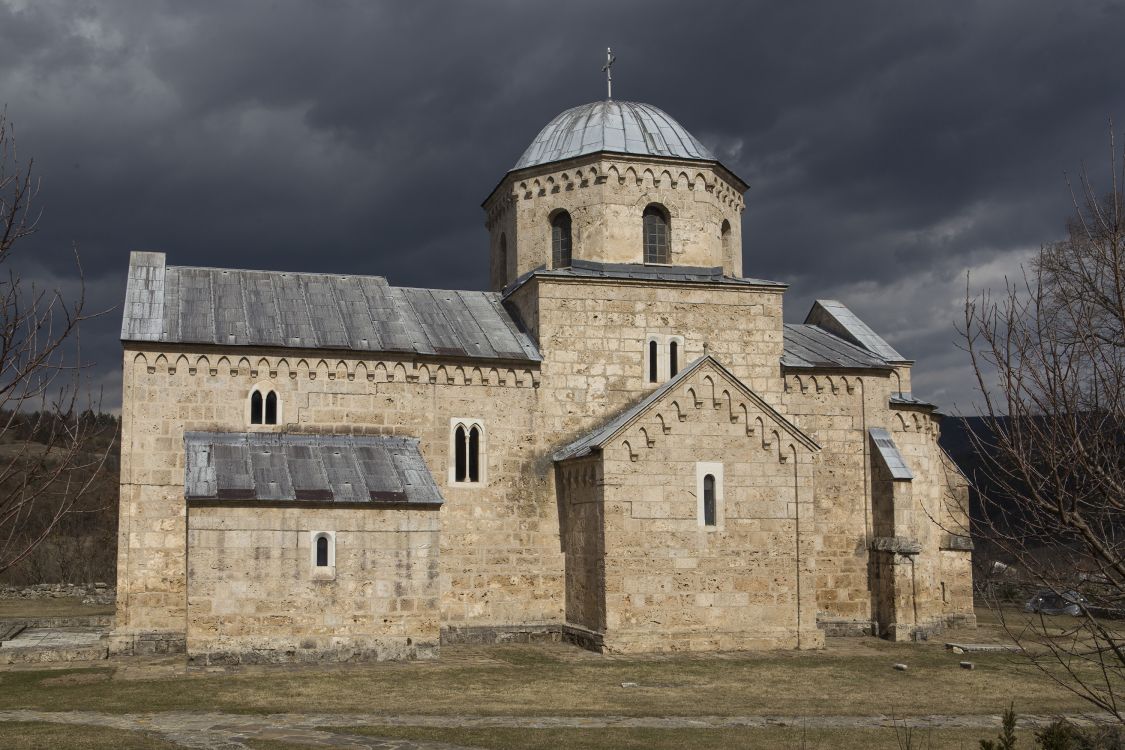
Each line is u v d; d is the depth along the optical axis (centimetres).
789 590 3700
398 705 2592
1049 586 1239
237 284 4059
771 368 4222
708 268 4341
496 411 3978
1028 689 2928
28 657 3309
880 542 4128
